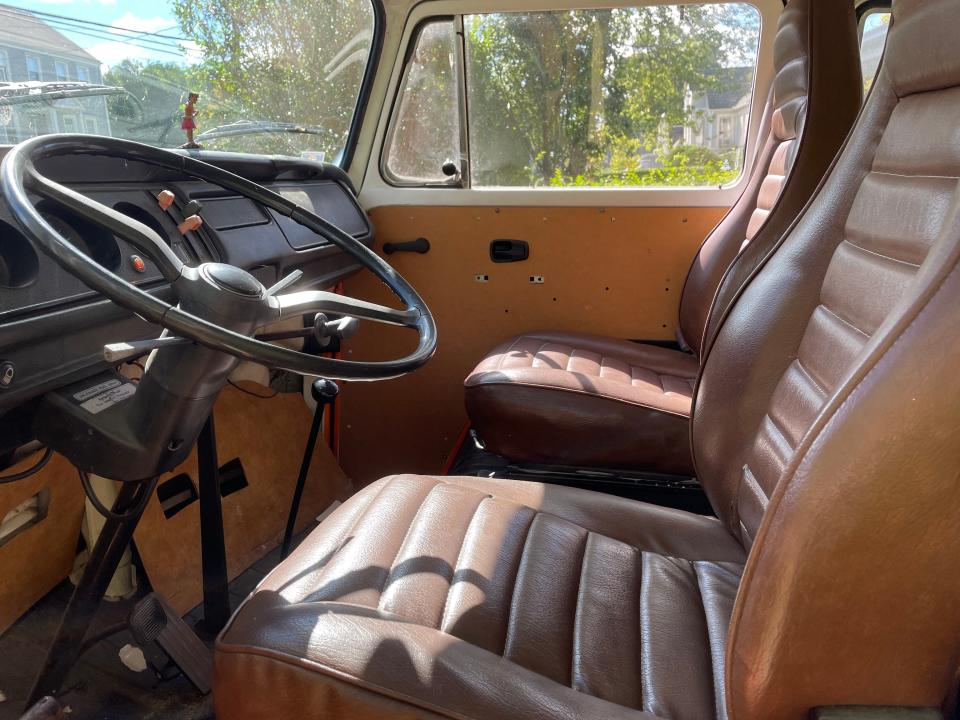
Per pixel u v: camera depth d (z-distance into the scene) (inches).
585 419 70.3
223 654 36.7
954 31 35.1
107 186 57.4
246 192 52.4
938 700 28.0
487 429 73.5
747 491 48.5
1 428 43.3
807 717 28.7
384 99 96.0
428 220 97.6
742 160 93.2
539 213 95.7
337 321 44.1
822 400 42.0
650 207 94.1
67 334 45.4
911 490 24.9
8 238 45.7
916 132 38.8
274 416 84.7
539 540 47.6
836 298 43.9
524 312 98.6
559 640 40.1
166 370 38.8
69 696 58.9
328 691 34.2
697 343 89.4
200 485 60.9
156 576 66.9
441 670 34.2
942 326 23.9
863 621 26.8
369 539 45.4
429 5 91.7
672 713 36.7
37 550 64.2
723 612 43.9
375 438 103.7
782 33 73.1
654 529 52.5
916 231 36.4
